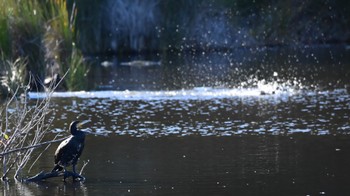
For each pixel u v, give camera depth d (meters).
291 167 26.94
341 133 32.38
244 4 77.88
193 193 24.02
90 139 32.34
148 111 38.75
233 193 23.95
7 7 47.12
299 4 79.19
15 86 43.47
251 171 26.52
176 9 76.12
